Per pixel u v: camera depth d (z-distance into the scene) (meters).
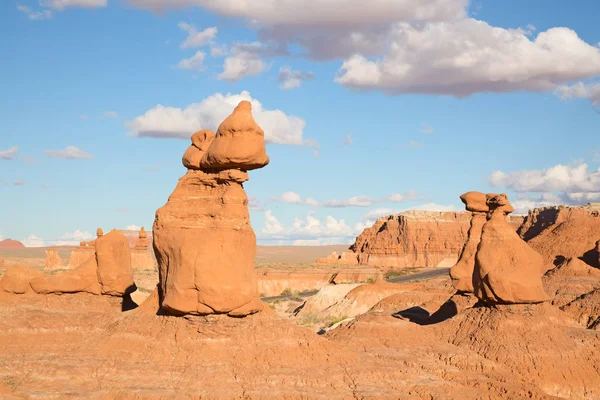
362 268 150.00
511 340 40.25
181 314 34.88
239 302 34.22
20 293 44.91
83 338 38.41
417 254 170.12
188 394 31.20
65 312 41.97
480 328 42.03
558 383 37.97
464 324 43.31
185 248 34.84
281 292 126.31
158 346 34.25
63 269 135.75
